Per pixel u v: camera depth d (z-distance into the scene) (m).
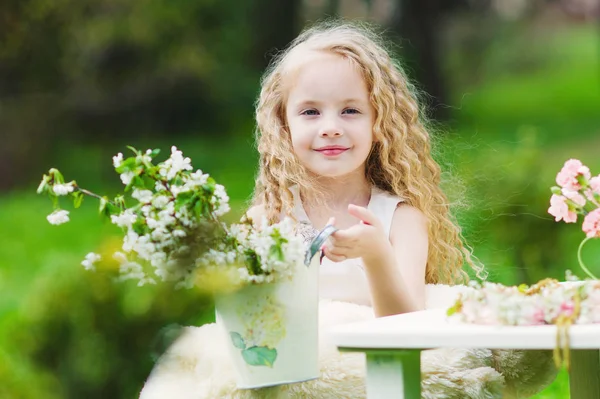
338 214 4.03
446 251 4.36
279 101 4.14
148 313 3.53
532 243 6.88
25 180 17.98
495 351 3.61
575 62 29.98
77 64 19.61
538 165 7.12
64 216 3.12
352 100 3.92
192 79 20.72
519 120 22.80
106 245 3.68
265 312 2.99
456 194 4.87
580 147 19.16
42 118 19.06
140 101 20.28
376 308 3.45
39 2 18.41
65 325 3.59
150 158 3.10
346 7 22.28
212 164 18.33
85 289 3.57
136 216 3.00
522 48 28.30
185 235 2.95
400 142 4.13
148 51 20.34
